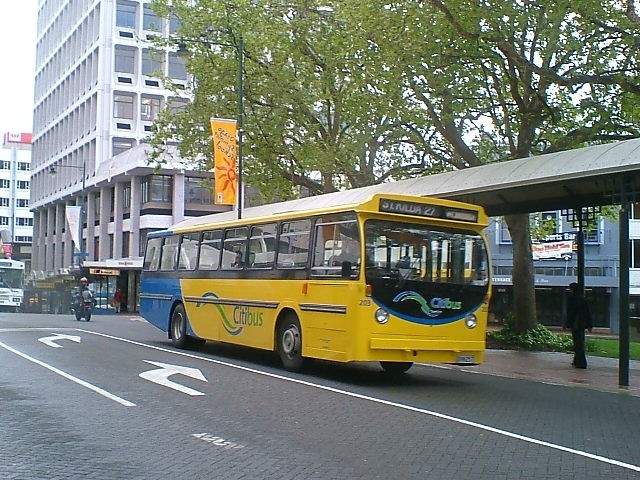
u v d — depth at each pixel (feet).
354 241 45.27
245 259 56.90
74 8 228.84
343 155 83.15
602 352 75.87
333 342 46.16
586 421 35.06
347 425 31.86
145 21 202.69
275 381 45.16
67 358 54.34
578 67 61.36
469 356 46.98
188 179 174.70
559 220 151.12
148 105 202.49
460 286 46.88
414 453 26.94
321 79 82.79
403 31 60.90
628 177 48.91
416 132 77.82
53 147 246.68
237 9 87.71
